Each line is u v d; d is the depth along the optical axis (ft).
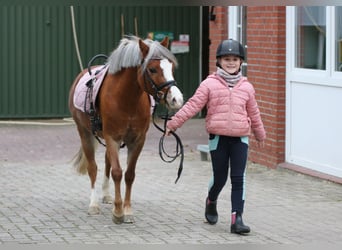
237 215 25.52
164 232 25.93
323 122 35.53
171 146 49.65
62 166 41.32
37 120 62.18
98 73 28.45
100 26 62.69
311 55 36.60
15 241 24.59
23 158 44.65
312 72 36.14
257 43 40.06
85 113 28.66
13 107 62.08
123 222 27.22
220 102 24.98
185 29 63.46
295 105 37.73
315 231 26.11
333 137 34.83
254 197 32.14
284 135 38.63
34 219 27.96
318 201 31.24
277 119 38.47
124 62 25.88
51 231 26.07
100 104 27.30
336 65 34.68
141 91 26.30
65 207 30.19
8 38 61.62
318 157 36.06
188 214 28.86
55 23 62.18
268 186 34.55
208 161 42.86
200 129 57.67
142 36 62.95
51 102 62.59
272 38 38.45
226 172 25.77
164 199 31.86
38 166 41.37
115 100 26.43
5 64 61.82
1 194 33.01
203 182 36.09
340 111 34.27
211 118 25.12
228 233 25.75
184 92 63.82
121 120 26.50
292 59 37.73
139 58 25.54
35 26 61.98
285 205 30.50
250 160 41.39
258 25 39.83
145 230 26.25
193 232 25.91
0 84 61.72
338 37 34.58
